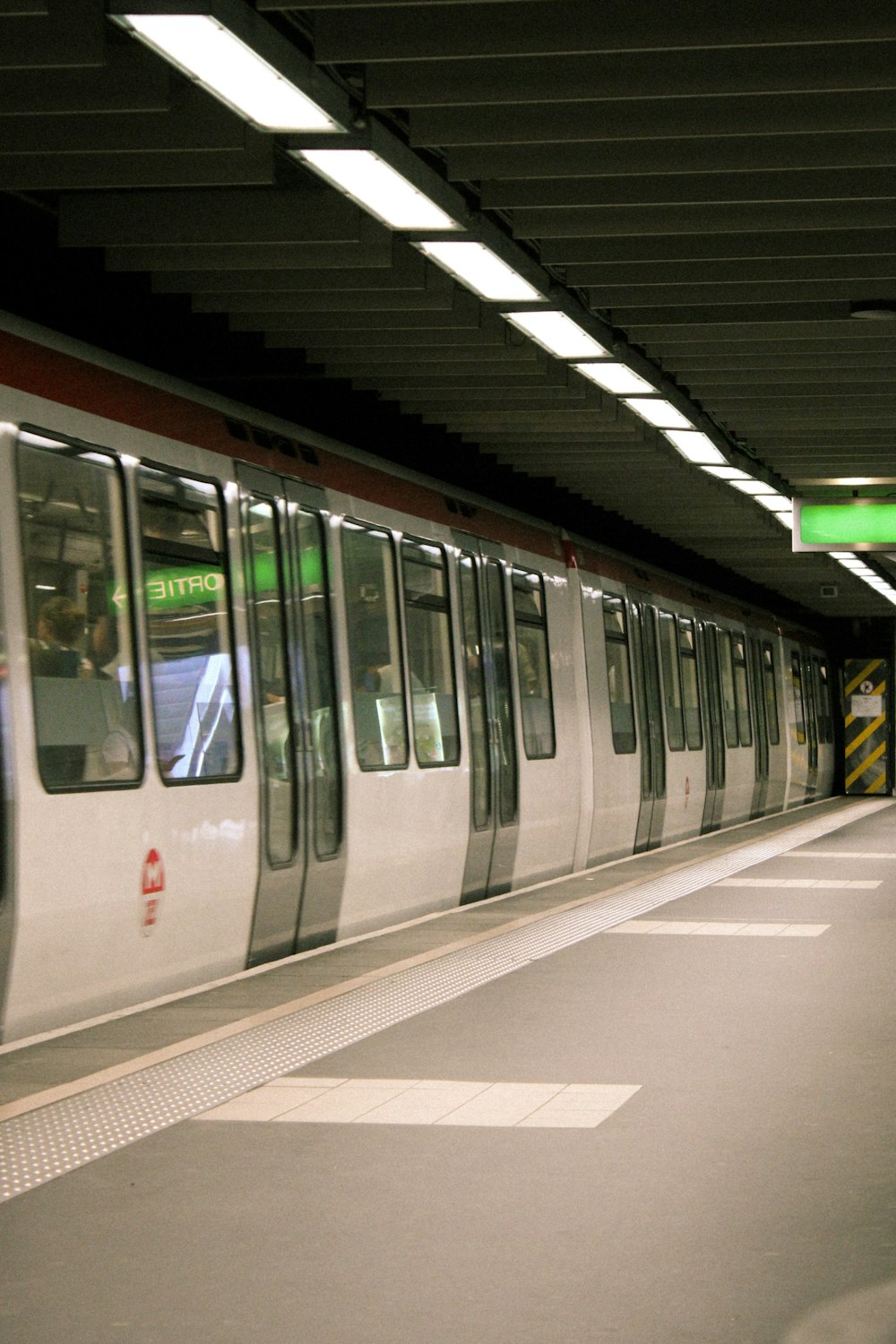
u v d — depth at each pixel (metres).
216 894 9.14
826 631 39.44
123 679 8.30
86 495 8.14
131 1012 8.12
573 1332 4.01
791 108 7.54
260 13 6.62
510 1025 7.96
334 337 11.80
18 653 7.38
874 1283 4.38
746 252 9.64
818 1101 6.43
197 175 8.16
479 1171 5.45
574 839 16.70
